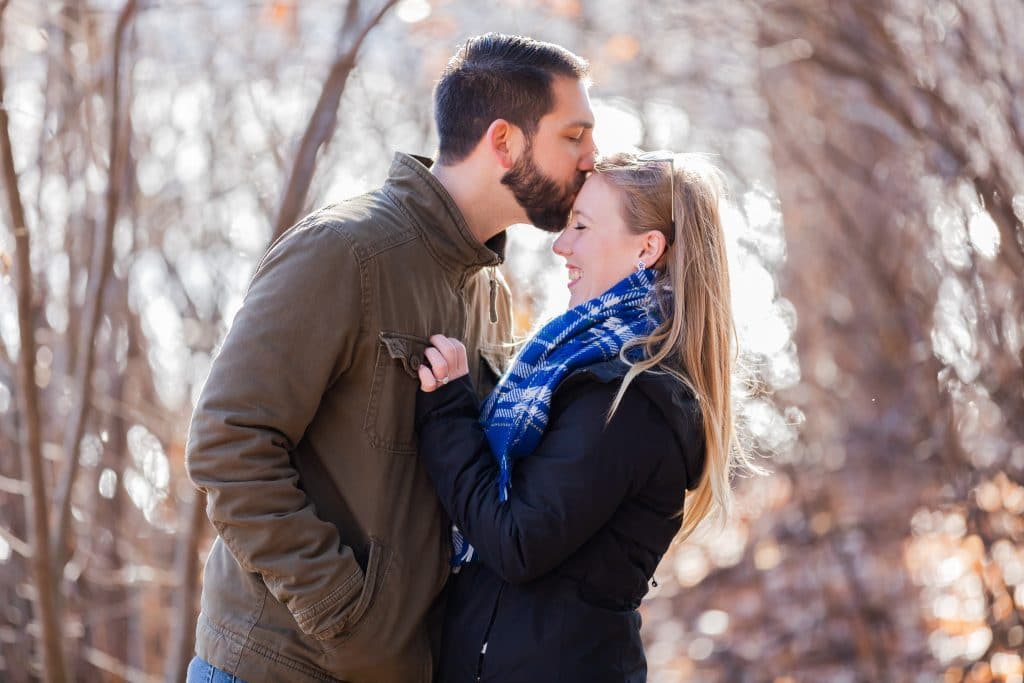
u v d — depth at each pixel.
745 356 5.27
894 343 8.66
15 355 6.20
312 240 3.44
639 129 10.35
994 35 6.85
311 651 3.41
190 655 5.28
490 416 3.61
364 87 7.81
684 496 3.64
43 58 6.38
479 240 3.79
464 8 8.84
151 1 6.53
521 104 3.63
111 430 6.59
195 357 7.30
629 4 10.16
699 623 8.41
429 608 3.59
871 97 8.19
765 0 9.30
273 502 3.32
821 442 9.16
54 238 6.30
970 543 7.00
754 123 10.51
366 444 3.49
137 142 7.20
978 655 6.71
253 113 7.63
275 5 7.41
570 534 3.38
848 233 9.23
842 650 7.36
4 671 6.05
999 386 6.75
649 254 3.70
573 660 3.44
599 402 3.45
